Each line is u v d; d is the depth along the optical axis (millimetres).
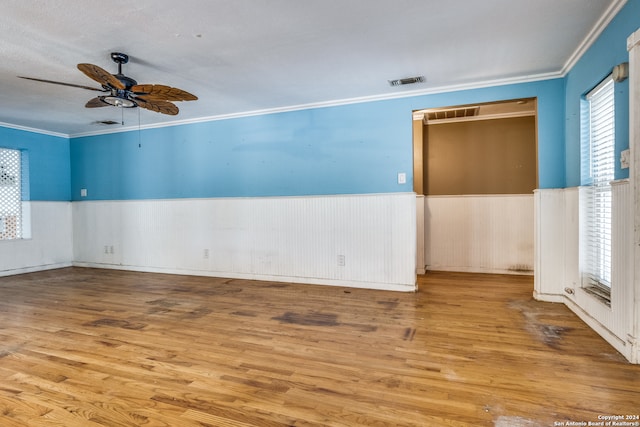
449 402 1814
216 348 2537
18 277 5246
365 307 3543
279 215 4797
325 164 4578
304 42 2869
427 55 3145
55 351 2498
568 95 3438
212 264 5203
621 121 2379
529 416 1686
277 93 4164
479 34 2766
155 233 5578
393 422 1657
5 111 4738
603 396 1845
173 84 3818
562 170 3604
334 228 4520
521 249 5152
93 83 3646
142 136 5641
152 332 2871
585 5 2369
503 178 5227
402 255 4207
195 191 5312
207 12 2396
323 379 2070
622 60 2348
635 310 2186
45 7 2291
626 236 2266
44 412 1752
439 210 5488
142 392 1938
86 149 6094
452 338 2682
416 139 5215
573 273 3299
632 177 2152
